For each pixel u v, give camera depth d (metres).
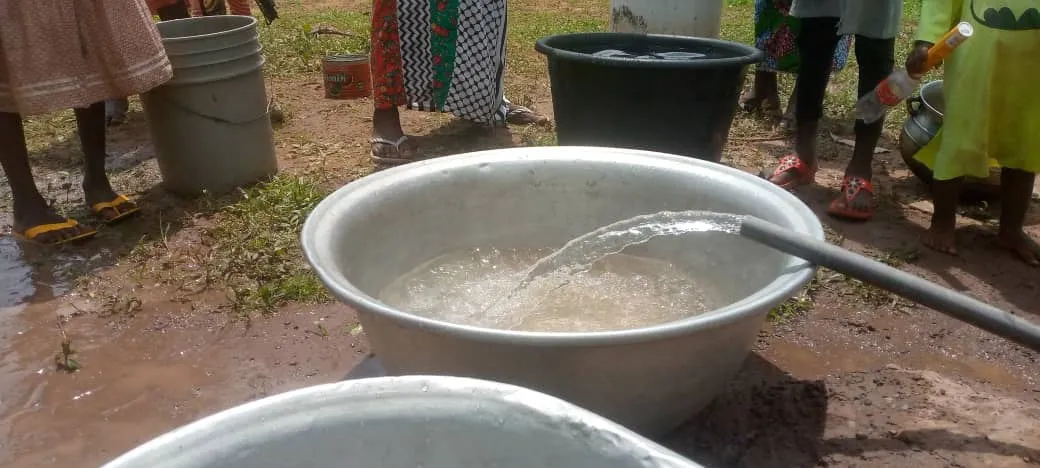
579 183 2.45
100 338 2.53
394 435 1.07
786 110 4.73
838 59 4.85
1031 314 2.63
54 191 3.72
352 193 2.13
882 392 2.17
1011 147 2.83
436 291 2.35
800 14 3.39
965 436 1.95
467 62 3.90
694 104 3.24
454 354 1.61
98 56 3.04
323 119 4.79
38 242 3.15
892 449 1.92
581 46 3.87
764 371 2.32
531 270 2.36
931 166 3.17
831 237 3.16
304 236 1.84
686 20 4.19
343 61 5.11
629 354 1.57
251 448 1.02
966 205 3.51
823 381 2.23
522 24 7.86
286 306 2.72
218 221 3.38
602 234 2.39
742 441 1.97
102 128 3.31
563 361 1.56
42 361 2.41
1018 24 2.68
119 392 2.26
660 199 2.36
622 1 4.31
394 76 3.93
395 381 1.10
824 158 4.16
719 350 1.71
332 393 1.08
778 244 1.83
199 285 2.86
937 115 3.44
